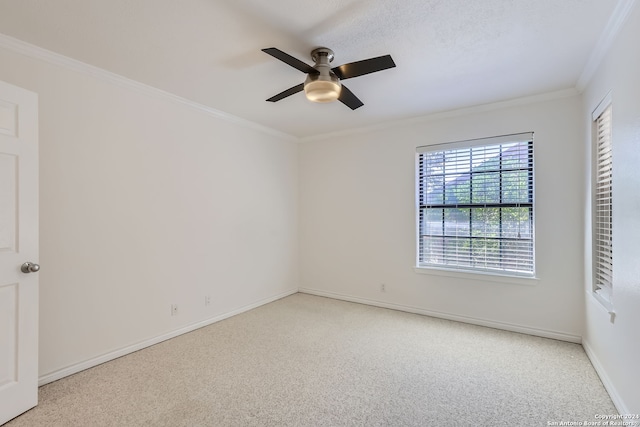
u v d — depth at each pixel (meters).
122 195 2.61
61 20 1.81
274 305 4.02
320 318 3.52
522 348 2.72
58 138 2.23
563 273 2.88
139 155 2.73
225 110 3.41
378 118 3.69
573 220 2.83
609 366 2.03
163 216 2.92
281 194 4.38
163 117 2.92
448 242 3.53
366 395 2.02
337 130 4.22
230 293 3.60
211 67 2.41
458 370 2.34
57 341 2.23
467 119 3.34
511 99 3.06
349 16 1.78
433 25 1.87
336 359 2.52
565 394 2.02
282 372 2.32
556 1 1.66
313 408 1.89
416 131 3.67
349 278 4.22
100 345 2.46
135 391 2.07
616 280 1.89
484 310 3.27
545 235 2.96
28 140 1.88
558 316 2.90
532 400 1.96
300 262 4.70
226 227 3.56
